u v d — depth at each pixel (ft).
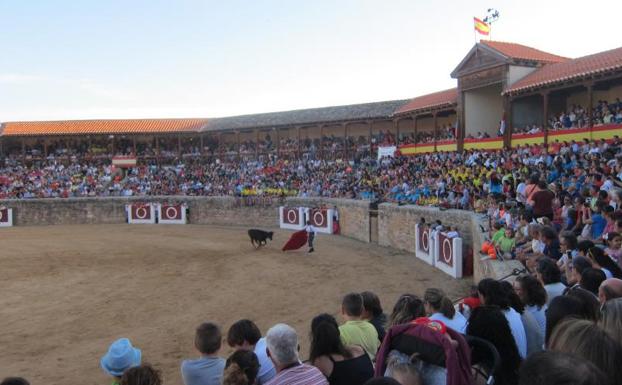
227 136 167.32
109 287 57.47
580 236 37.29
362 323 17.47
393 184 98.53
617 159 56.24
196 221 125.90
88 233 108.58
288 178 128.26
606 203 36.14
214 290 55.01
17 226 125.39
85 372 32.65
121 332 41.01
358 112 136.26
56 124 161.58
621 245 24.88
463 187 74.49
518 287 17.49
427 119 132.77
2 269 68.85
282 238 96.58
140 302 50.52
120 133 156.87
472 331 14.87
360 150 136.46
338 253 78.38
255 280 59.62
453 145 108.06
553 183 56.18
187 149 165.89
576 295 12.94
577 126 81.97
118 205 129.29
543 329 16.78
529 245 37.88
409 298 17.19
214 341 16.94
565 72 82.23
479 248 51.21
